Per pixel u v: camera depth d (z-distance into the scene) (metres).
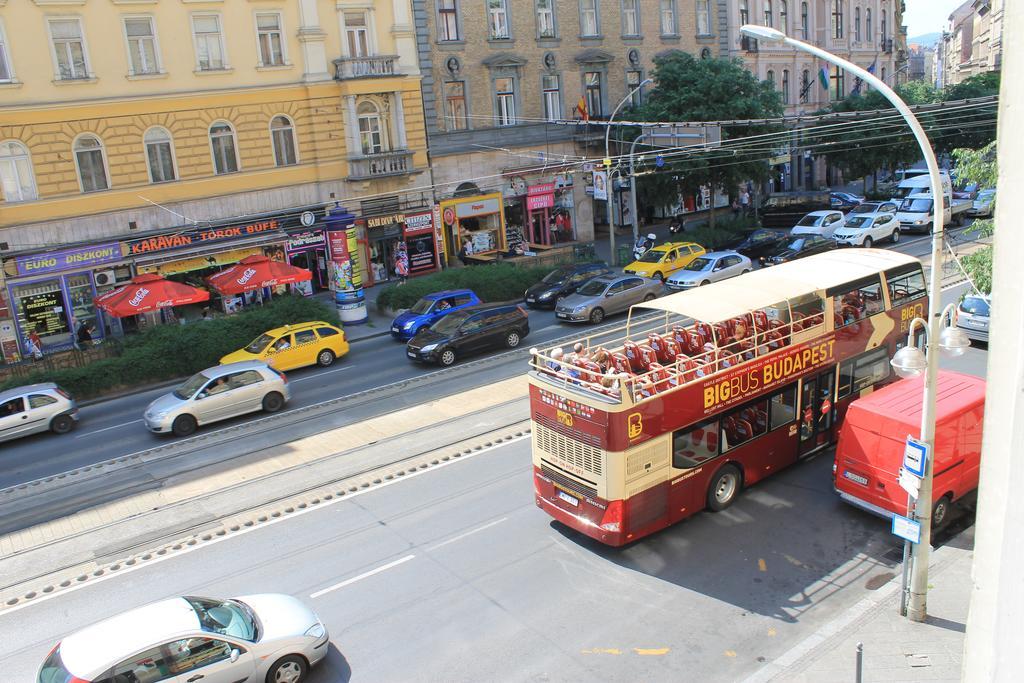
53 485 17.25
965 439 12.93
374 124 35.16
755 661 10.06
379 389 22.14
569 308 28.56
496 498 14.90
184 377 25.88
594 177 37.09
